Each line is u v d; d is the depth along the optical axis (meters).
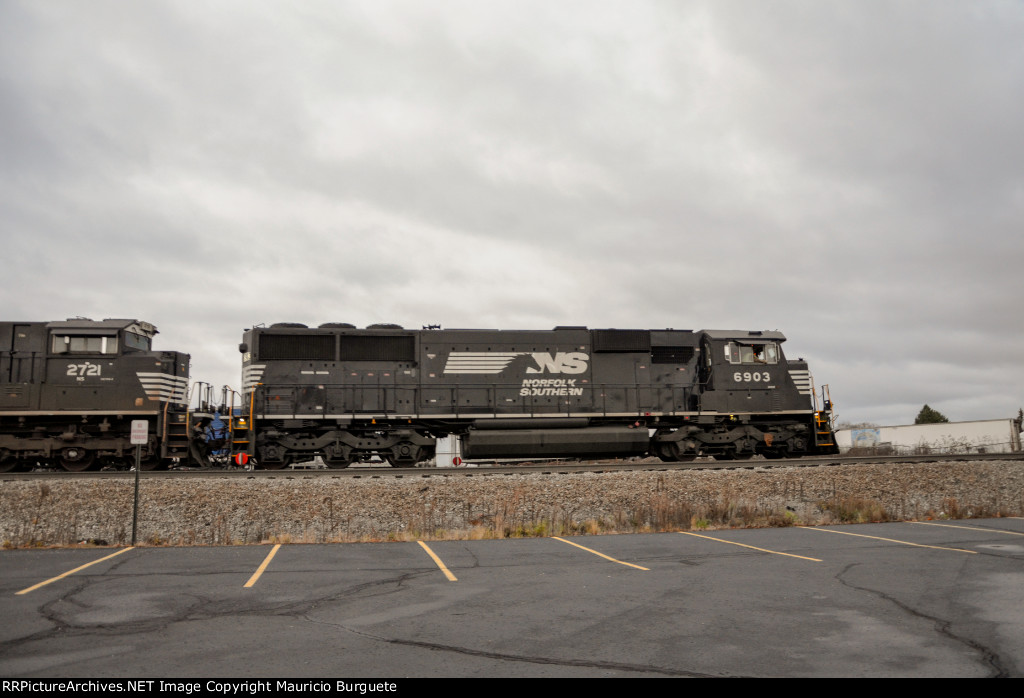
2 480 17.09
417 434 21.45
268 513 16.33
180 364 21.59
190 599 8.59
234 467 21.92
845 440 51.22
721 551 12.18
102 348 20.28
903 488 19.91
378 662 6.13
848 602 8.27
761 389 23.59
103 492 16.62
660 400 23.17
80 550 12.59
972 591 8.80
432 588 9.22
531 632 7.06
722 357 23.52
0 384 19.73
